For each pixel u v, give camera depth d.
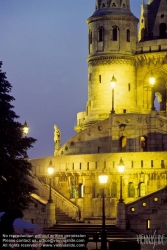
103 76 172.00
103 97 171.38
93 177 144.75
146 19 179.00
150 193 131.12
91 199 143.88
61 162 148.50
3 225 92.12
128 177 142.25
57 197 142.38
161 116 155.38
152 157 141.00
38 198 137.75
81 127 172.50
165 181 140.25
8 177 111.75
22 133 117.19
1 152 111.12
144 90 174.00
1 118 112.19
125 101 171.50
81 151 160.50
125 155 142.50
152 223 129.50
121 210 128.25
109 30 172.50
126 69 172.62
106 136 158.25
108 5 173.88
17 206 111.94
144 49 173.88
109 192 142.62
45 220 131.50
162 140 154.12
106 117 169.50
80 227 129.25
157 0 179.38
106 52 172.00
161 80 175.12
